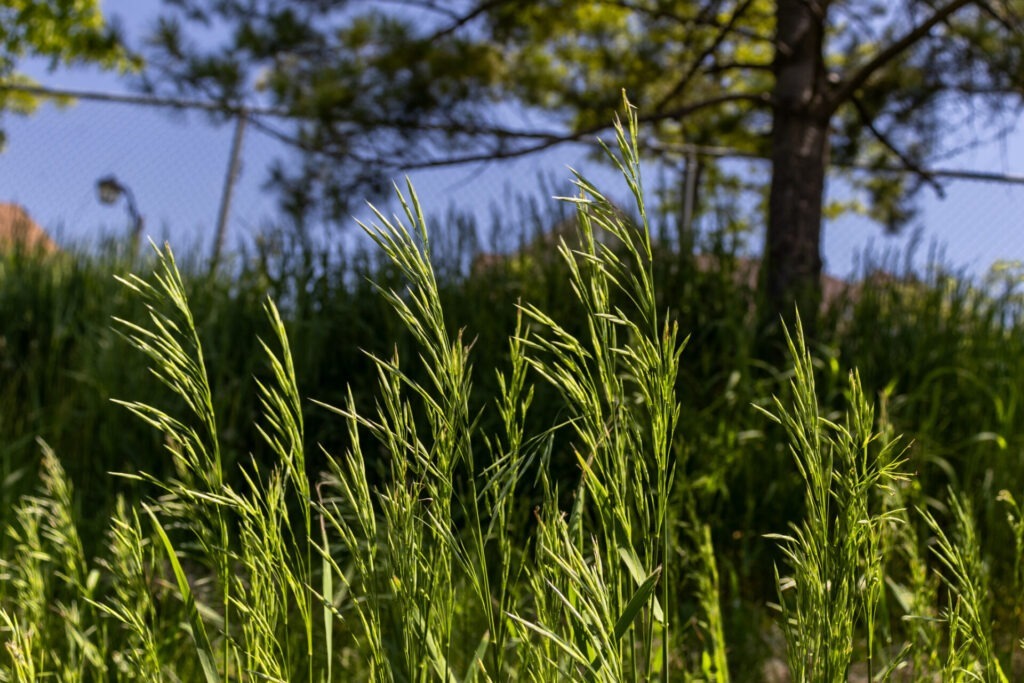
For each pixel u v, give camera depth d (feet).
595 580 2.67
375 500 7.32
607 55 19.52
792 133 15.17
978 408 10.34
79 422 10.87
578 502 3.16
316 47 18.39
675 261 12.54
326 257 12.72
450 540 2.75
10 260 15.55
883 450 2.86
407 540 2.81
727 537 8.99
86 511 9.33
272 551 3.07
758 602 7.65
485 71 18.06
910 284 12.69
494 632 2.78
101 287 14.23
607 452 2.86
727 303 11.82
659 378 2.66
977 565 3.70
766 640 7.17
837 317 12.32
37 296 14.11
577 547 3.11
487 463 9.71
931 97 19.33
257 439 10.86
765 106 15.69
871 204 24.57
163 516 8.48
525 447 2.94
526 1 17.42
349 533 3.01
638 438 2.77
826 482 2.92
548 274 12.16
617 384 2.77
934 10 17.65
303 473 2.96
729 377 10.88
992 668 3.22
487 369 10.51
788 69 15.48
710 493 8.82
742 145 23.40
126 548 3.90
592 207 2.61
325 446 10.87
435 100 17.75
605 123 19.29
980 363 10.83
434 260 12.73
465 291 12.14
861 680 5.74
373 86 17.83
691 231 12.91
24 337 13.98
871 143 22.06
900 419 9.96
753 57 22.65
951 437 10.35
